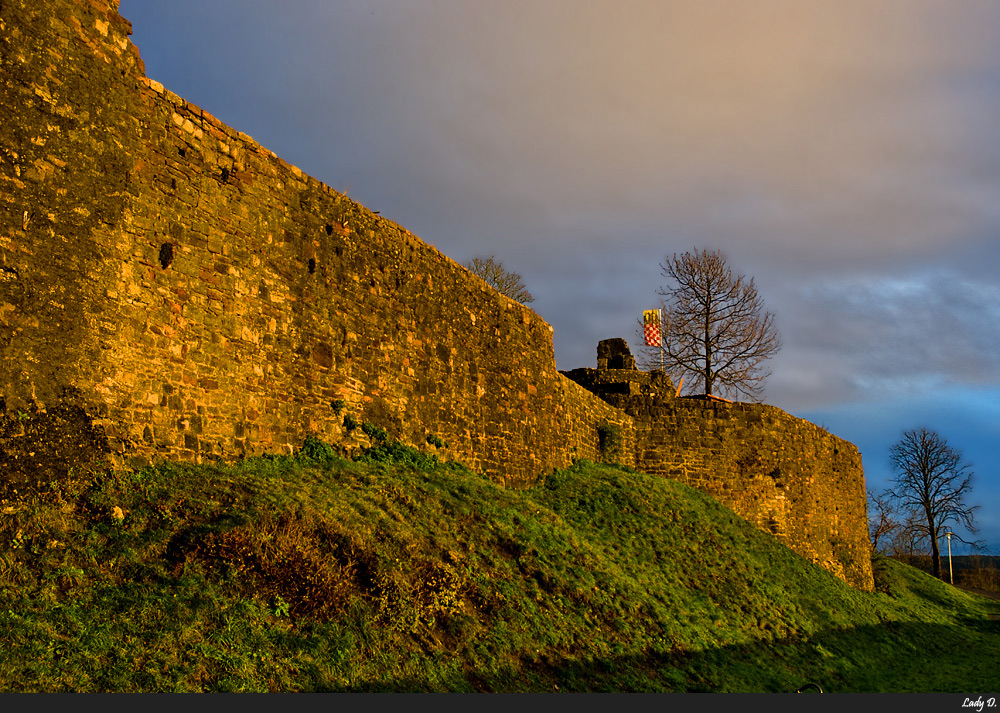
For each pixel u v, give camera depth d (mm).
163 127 10875
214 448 11047
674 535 20188
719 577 19266
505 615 11148
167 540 8789
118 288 9906
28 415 8719
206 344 11133
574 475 21703
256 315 12055
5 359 8586
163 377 10391
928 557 64438
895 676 17891
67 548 8195
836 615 21156
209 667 7328
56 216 9297
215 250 11461
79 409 9250
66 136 9539
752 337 39062
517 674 10172
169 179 10852
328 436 13242
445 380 16719
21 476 8523
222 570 8672
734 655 14828
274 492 10500
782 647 16938
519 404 19844
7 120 8930
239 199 12008
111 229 9906
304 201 13305
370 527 11086
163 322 10492
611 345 31109
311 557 9523
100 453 9375
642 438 27297
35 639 6828
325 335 13430
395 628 9539
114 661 6926
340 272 13953
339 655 8414
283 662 7922
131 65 10508
